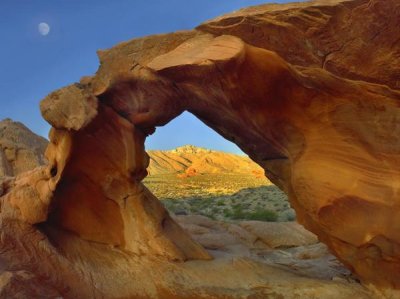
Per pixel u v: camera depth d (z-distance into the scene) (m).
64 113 8.22
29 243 8.57
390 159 6.66
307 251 11.70
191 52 7.55
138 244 9.22
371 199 6.76
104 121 8.69
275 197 33.88
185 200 37.62
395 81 6.47
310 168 7.34
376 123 6.75
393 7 6.12
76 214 9.36
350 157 6.98
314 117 7.29
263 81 7.22
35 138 17.48
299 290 7.77
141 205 9.40
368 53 6.50
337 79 6.76
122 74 8.34
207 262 9.27
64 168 8.62
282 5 7.06
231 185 56.97
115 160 9.04
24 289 7.62
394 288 7.17
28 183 9.09
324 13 6.57
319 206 7.25
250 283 8.20
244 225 14.56
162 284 8.41
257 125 8.12
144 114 8.77
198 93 8.25
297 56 6.94
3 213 8.85
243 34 7.28
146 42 8.20
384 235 6.73
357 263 7.47
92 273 8.62
